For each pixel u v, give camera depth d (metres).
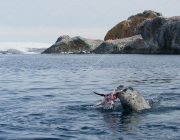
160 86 24.42
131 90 15.90
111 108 15.64
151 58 79.94
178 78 30.33
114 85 25.48
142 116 14.12
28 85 26.41
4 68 50.91
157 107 16.11
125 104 15.49
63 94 20.94
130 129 11.90
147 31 121.00
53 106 16.53
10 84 27.30
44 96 20.12
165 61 64.19
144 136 10.97
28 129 11.98
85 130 11.82
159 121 13.09
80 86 25.22
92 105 16.81
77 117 13.96
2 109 15.73
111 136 11.03
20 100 18.55
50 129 11.98
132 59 78.00
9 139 10.82
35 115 14.32
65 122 13.04
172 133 11.27
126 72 38.69
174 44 108.56
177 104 16.83
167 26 109.56
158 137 10.82
